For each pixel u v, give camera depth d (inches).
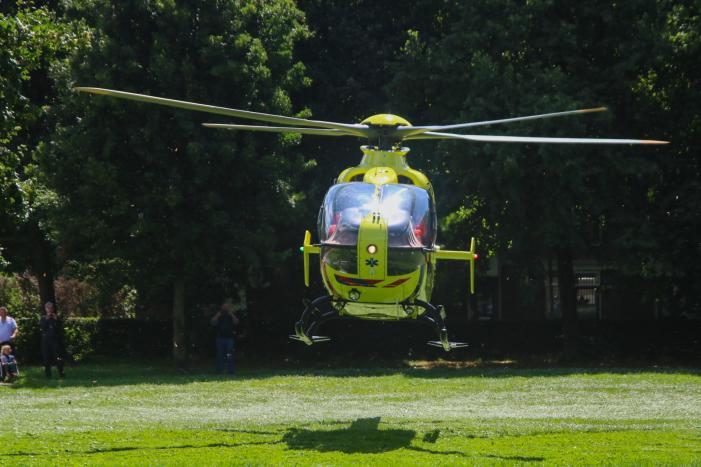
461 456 897.5
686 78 1967.3
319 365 2164.1
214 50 1894.7
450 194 2053.4
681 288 2082.9
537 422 1115.3
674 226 1918.1
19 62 1374.3
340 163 2256.4
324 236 949.8
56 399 1403.8
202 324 2340.1
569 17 2020.2
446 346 973.2
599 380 1642.5
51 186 1881.2
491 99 1907.0
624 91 1940.2
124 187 1873.8
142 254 1895.9
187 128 1851.6
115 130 1876.2
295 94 2251.5
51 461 880.9
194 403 1349.7
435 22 2316.7
